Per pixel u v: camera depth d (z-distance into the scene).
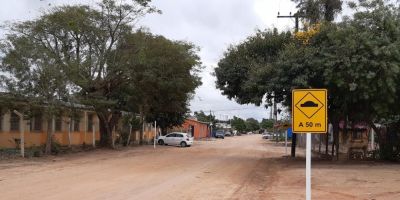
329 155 34.09
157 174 21.09
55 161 27.42
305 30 28.34
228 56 31.30
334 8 37.22
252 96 29.45
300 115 9.45
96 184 17.06
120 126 50.91
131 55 37.72
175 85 41.06
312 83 26.56
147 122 58.88
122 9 37.03
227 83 31.66
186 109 61.97
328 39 25.73
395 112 27.33
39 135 37.06
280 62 26.23
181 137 53.78
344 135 32.22
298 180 19.30
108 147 41.72
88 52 37.00
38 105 28.78
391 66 23.31
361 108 27.70
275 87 26.72
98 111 37.47
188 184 17.64
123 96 43.78
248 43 30.97
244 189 16.56
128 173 21.34
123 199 13.61
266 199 14.09
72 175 20.06
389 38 24.41
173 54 40.00
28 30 34.81
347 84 24.50
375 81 24.02
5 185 16.48
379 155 31.03
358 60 23.83
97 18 36.75
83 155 32.94
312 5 37.44
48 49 32.28
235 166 26.38
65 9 36.09
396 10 26.02
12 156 28.45
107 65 37.53
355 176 20.36
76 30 35.59
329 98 27.66
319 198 14.13
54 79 29.02
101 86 37.19
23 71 28.28
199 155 35.69
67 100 30.48
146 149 43.66
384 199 13.88
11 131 33.66
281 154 40.50
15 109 28.98
